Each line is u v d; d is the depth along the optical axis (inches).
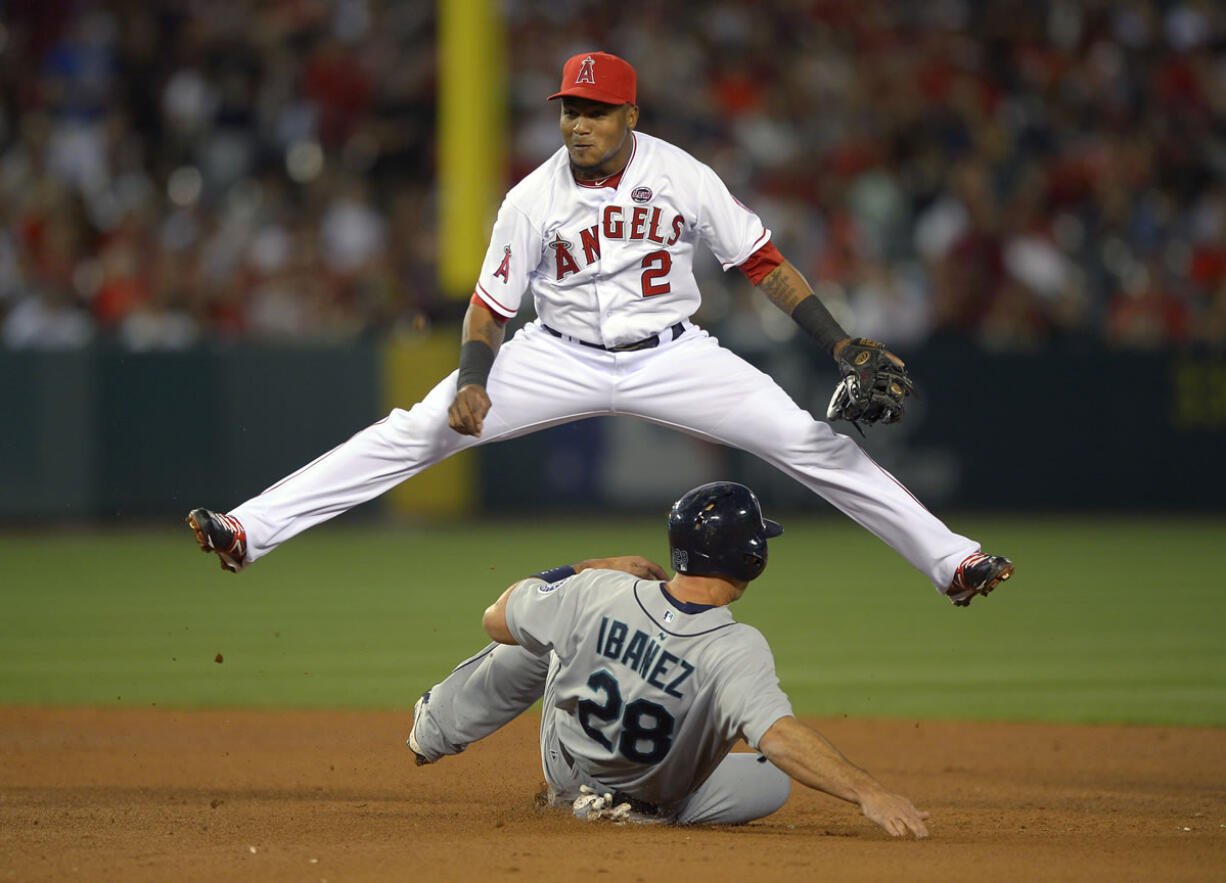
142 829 648.4
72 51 2679.6
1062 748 909.8
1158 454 2479.1
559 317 761.0
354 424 2236.7
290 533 767.7
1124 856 575.5
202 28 2716.5
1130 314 2581.2
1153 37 2992.1
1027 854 574.9
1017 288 2524.6
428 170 2618.1
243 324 2385.6
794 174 2630.4
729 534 598.5
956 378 2396.7
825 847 580.1
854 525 2432.3
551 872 534.3
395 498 2369.6
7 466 2144.4
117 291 2362.2
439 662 1218.6
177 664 1214.9
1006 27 2950.3
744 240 753.0
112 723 987.3
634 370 757.9
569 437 2362.2
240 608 1517.0
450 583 1684.3
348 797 746.2
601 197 736.3
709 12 2871.6
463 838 612.7
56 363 2148.1
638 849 573.9
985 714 1018.7
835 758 585.9
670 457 2359.7
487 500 2378.2
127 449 2176.4
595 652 609.0
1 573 1804.9
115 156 2578.7
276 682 1139.3
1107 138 2839.6
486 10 2228.1
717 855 561.6
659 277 751.1
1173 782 810.2
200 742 920.9
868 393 728.3
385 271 2439.7
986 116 2827.3
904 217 2640.3
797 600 1604.3
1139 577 1759.4
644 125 2672.2
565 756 658.2
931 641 1333.7
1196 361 2497.5
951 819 692.7
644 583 613.0
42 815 686.5
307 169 2615.7
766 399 760.3
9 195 2477.9
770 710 587.2
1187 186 2837.1
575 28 2805.1
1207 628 1400.1
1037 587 1684.3
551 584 627.2
